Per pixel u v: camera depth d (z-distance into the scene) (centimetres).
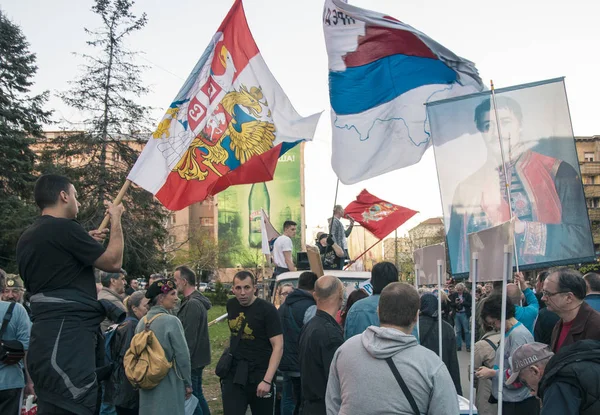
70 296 396
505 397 525
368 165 780
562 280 428
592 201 6869
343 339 477
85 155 3641
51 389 384
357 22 781
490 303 547
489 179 655
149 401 548
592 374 304
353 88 785
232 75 672
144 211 3644
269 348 628
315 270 732
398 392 317
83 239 401
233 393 625
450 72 782
